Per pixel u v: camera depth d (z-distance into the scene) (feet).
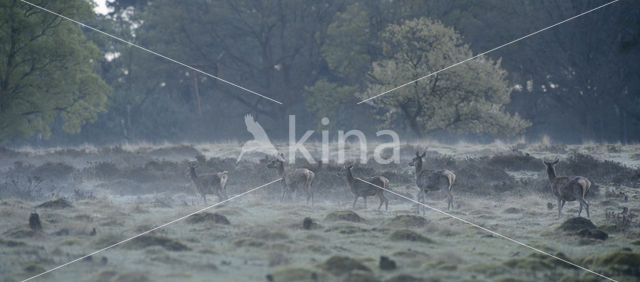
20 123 409.28
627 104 602.44
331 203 201.98
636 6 547.90
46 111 424.46
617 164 262.47
